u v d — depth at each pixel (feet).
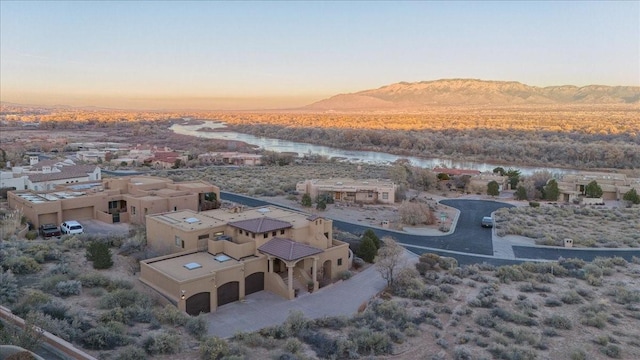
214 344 84.38
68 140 636.07
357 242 164.45
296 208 228.43
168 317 98.07
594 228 202.49
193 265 119.85
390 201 251.39
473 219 218.38
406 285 128.77
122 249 143.64
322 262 135.33
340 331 100.32
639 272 143.95
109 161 394.73
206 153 467.52
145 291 113.91
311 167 399.65
